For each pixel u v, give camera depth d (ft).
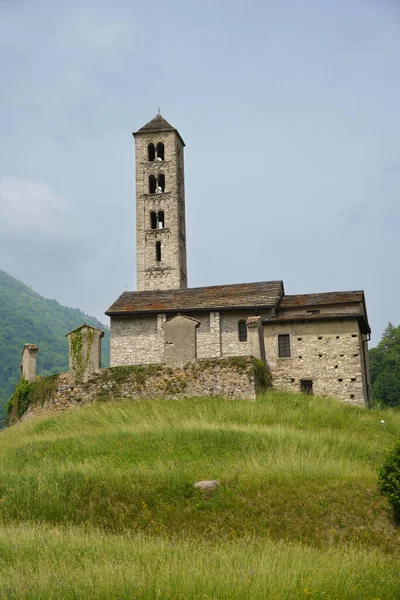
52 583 55.16
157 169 240.53
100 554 63.26
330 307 165.68
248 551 64.59
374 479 84.64
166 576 55.67
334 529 75.66
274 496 81.10
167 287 231.91
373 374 259.80
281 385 153.99
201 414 124.47
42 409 149.28
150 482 84.74
